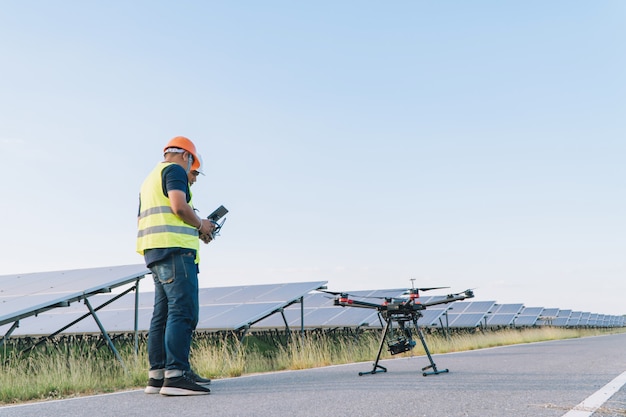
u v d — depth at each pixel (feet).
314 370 23.03
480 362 24.48
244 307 45.19
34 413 11.13
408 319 18.86
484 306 97.55
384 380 16.39
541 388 13.92
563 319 206.18
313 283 49.80
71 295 26.53
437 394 12.78
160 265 14.32
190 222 14.60
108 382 19.76
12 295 30.71
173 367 13.62
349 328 55.47
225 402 12.00
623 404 11.35
